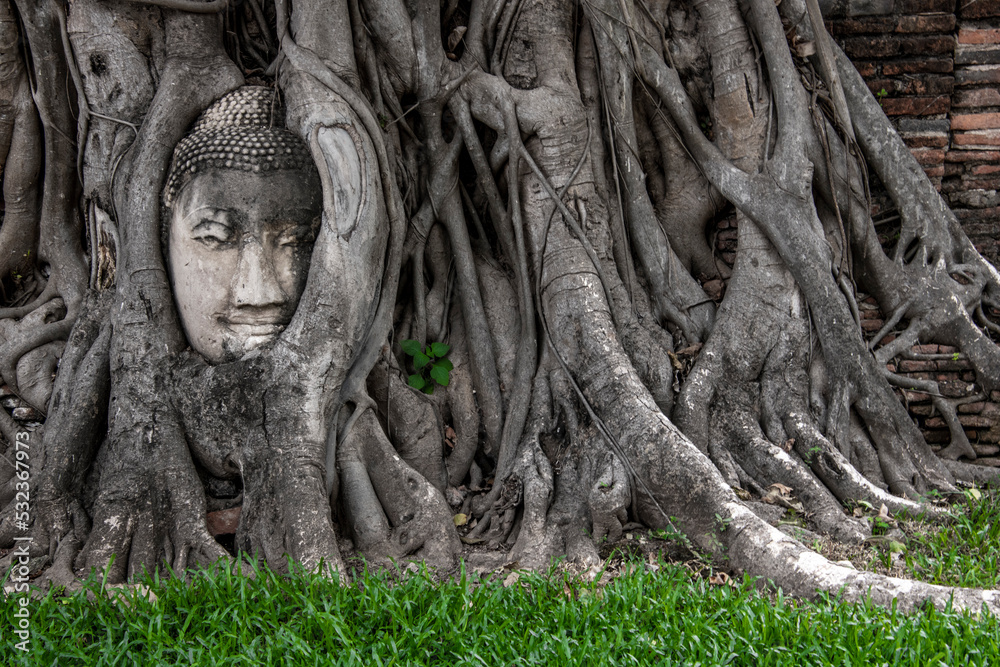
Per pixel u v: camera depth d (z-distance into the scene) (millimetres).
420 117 5383
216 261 4383
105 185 4844
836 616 3271
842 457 4891
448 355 5422
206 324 4418
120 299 4527
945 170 6160
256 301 4348
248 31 5312
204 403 4340
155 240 4543
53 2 4953
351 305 4434
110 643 3141
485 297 5496
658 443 4516
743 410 5105
